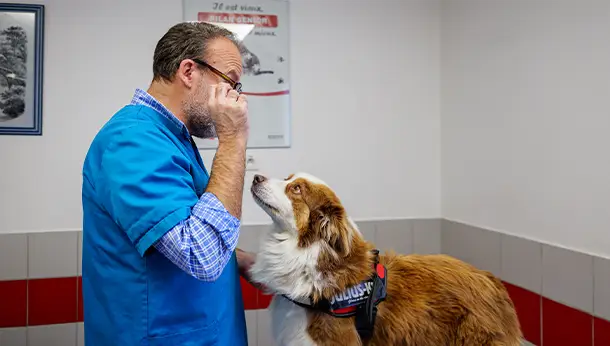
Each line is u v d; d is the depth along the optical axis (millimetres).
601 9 1601
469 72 2350
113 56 2217
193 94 1141
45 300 2172
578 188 1704
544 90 1865
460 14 2414
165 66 1142
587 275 1655
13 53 2111
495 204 2172
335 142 2477
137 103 1146
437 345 1384
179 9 2277
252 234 2338
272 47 2379
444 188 2592
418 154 2584
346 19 2477
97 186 1018
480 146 2275
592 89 1641
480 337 1385
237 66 1184
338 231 1314
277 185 1420
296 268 1318
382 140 2539
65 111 2174
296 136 2424
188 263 931
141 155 980
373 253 1446
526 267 1957
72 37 2174
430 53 2586
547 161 1855
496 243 2141
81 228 2199
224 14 2320
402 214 2572
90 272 1081
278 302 1417
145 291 1030
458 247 2441
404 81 2559
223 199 1000
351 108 2494
